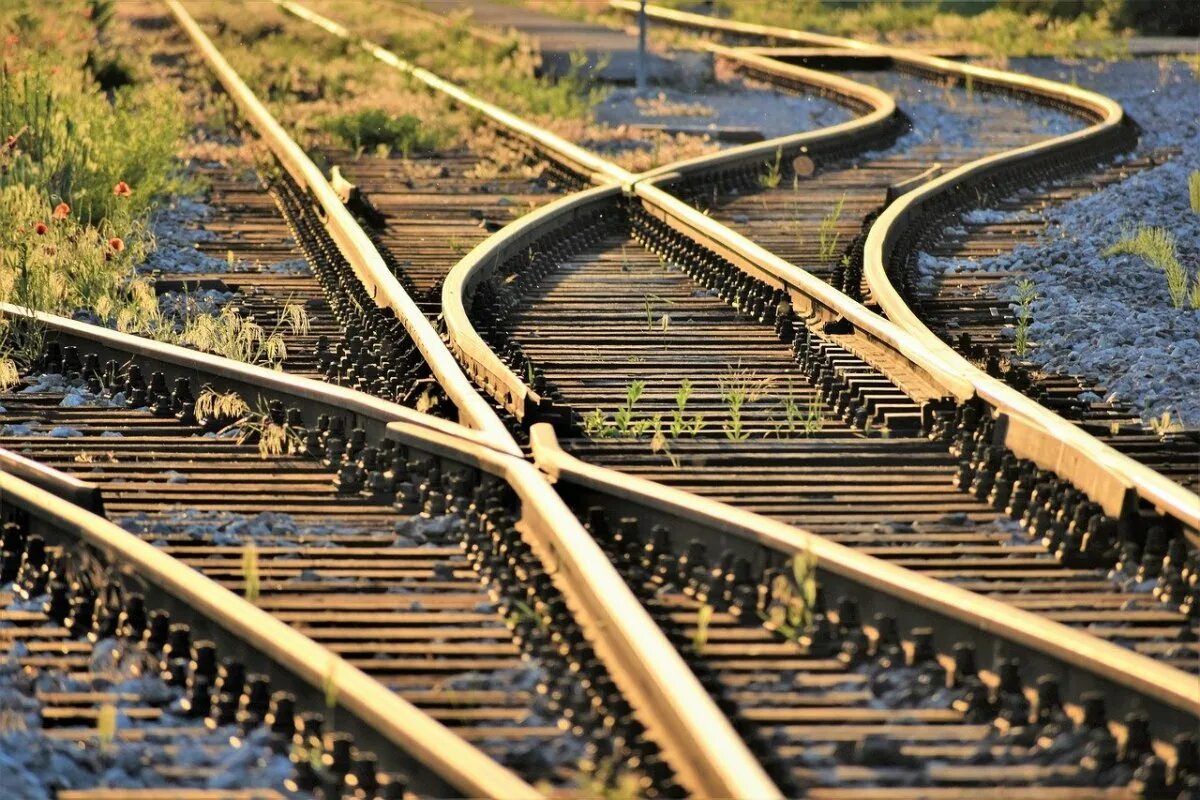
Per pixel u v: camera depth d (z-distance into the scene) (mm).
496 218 54812
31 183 51938
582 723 18109
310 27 120812
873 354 34969
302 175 57625
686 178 58719
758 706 19062
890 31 139625
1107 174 65312
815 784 17062
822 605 21438
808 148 67000
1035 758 17766
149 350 33219
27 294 38750
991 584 22844
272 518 25250
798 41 120125
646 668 18219
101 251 44062
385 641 20797
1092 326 38031
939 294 43094
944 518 25594
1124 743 17578
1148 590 22656
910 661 19969
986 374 32375
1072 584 22922
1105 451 25750
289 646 18781
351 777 17094
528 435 28875
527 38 113625
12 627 21406
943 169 66812
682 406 30578
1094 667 18312
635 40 116938
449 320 35312
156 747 18047
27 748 17484
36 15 100562
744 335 38062
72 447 29297
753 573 22469
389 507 26047
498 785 15664
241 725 18562
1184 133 77375
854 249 46094
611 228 52875
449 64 104875
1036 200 58875
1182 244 47875
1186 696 17297
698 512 23281
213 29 119562
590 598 20562
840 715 18672
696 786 16625
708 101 92812
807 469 28078
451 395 29734
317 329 38531
